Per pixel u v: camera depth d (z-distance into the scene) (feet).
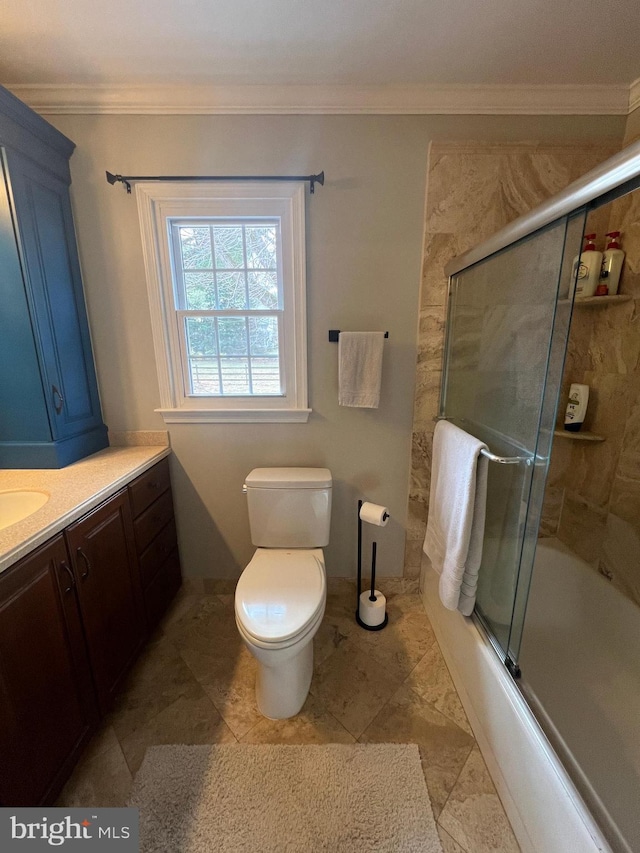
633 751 3.28
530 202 5.13
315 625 4.19
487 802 3.56
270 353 5.82
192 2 3.60
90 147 5.05
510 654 3.79
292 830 3.34
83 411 5.44
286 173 5.13
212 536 6.43
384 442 6.01
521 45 4.16
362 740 4.11
